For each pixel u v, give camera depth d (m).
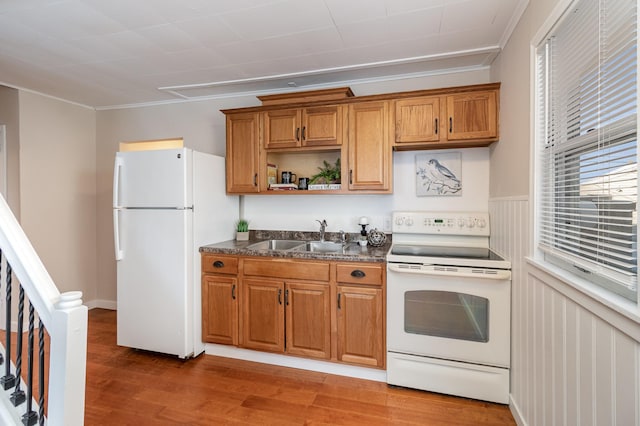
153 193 2.53
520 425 1.74
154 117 3.54
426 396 2.06
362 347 2.24
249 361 2.54
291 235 3.09
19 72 2.69
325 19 1.91
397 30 2.03
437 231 2.60
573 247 1.29
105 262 3.76
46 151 3.26
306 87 3.03
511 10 1.81
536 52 1.57
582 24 1.19
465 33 2.07
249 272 2.49
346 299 2.26
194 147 3.41
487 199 2.60
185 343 2.47
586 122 1.19
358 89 2.89
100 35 2.08
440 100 2.35
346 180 2.58
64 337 1.13
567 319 1.23
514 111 1.91
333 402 2.00
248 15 1.86
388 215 2.84
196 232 2.59
